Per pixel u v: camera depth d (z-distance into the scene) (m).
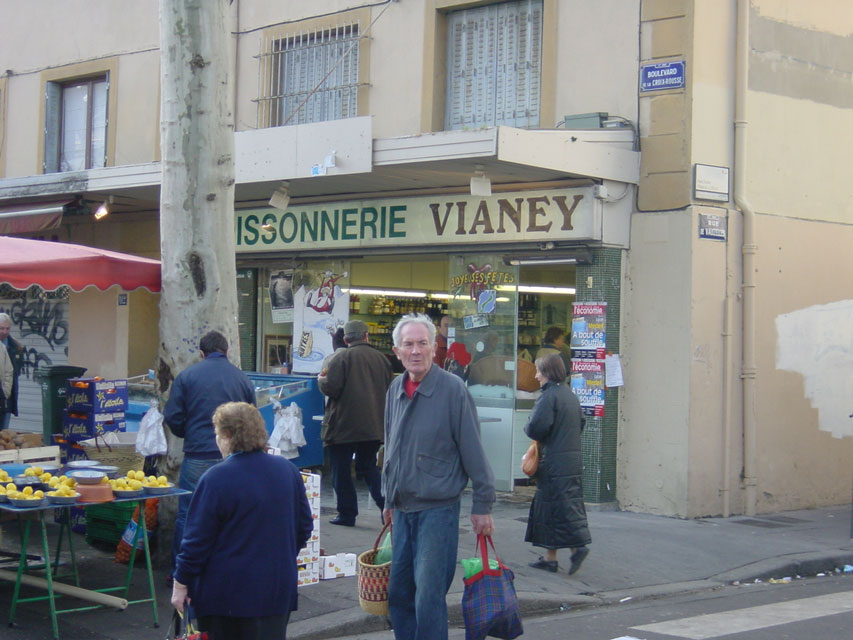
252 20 13.75
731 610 7.43
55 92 16.16
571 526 7.92
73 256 7.38
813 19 11.69
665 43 10.55
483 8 11.90
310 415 11.24
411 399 5.46
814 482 11.56
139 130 14.90
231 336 7.76
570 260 10.80
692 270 10.33
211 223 7.64
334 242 12.45
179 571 4.41
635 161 10.63
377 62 12.53
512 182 10.90
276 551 4.50
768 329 11.10
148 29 14.85
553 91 11.25
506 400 11.40
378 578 5.61
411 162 10.00
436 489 5.34
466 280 11.68
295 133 11.00
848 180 12.04
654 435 10.49
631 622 7.06
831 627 6.88
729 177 10.72
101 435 8.19
